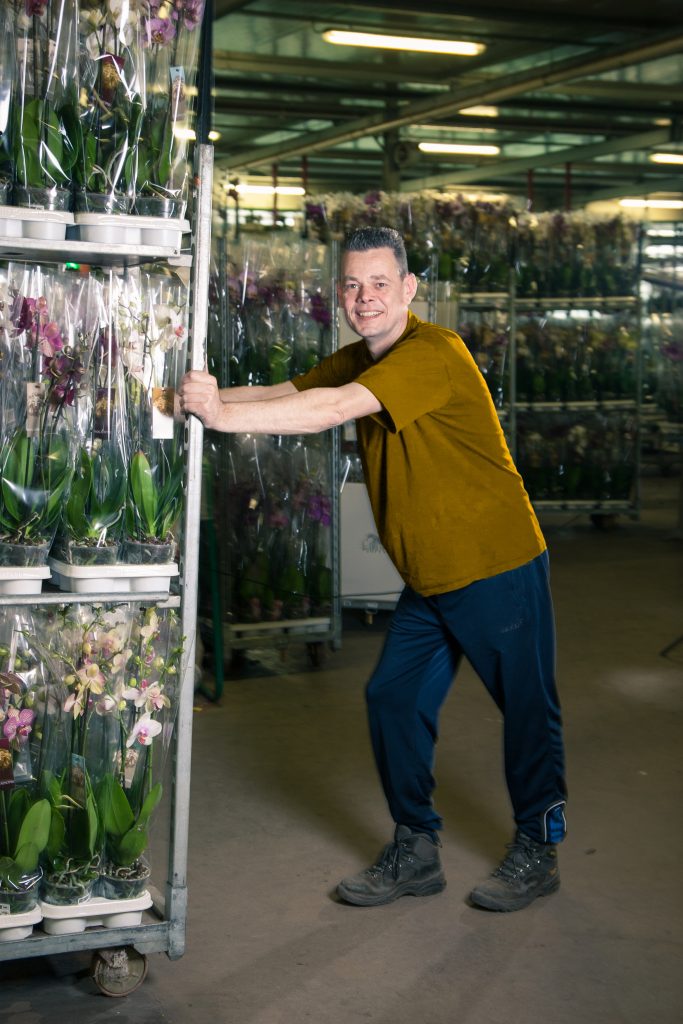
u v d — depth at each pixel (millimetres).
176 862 2482
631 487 9414
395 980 2588
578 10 8773
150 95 2373
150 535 2434
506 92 9820
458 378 2727
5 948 2354
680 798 3730
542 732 2920
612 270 9156
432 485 2783
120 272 2547
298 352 5320
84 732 2430
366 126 11852
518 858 2979
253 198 16750
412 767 2967
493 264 7797
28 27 2328
